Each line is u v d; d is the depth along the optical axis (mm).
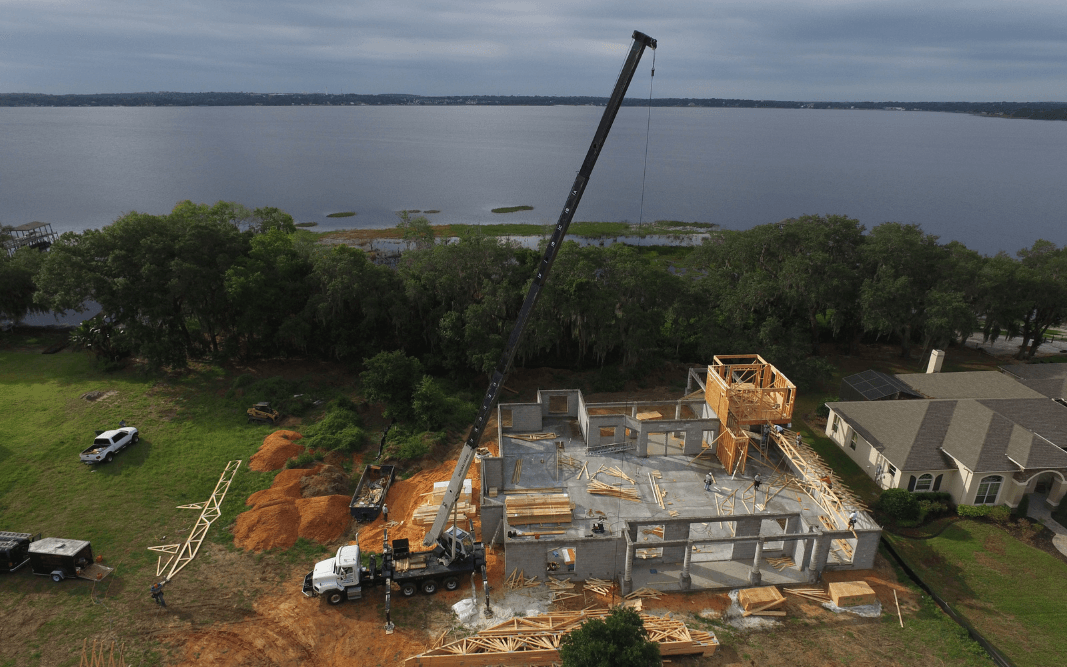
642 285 59156
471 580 32156
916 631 29406
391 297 58312
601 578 32594
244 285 55375
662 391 56969
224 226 61875
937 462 40375
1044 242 68250
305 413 50312
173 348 55844
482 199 188375
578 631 24969
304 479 40500
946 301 57594
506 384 57969
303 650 27984
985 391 49750
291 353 62125
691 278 66500
